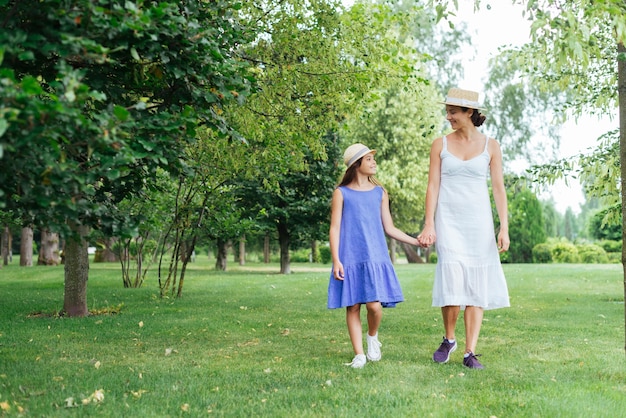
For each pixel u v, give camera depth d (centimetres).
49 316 911
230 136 455
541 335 685
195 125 391
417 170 2928
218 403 389
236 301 1118
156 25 368
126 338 674
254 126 909
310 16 943
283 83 920
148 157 370
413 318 849
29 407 375
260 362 526
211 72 420
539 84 1072
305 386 433
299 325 779
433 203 529
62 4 327
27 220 374
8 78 270
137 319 840
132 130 377
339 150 2295
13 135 288
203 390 421
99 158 336
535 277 1656
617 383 447
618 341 641
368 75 952
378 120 2961
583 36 405
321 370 486
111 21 325
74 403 385
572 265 2348
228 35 480
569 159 1020
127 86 447
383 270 511
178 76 399
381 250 516
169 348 596
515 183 1064
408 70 961
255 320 828
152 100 458
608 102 1009
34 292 1354
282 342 642
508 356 555
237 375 467
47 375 471
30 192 317
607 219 1073
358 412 365
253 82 482
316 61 934
